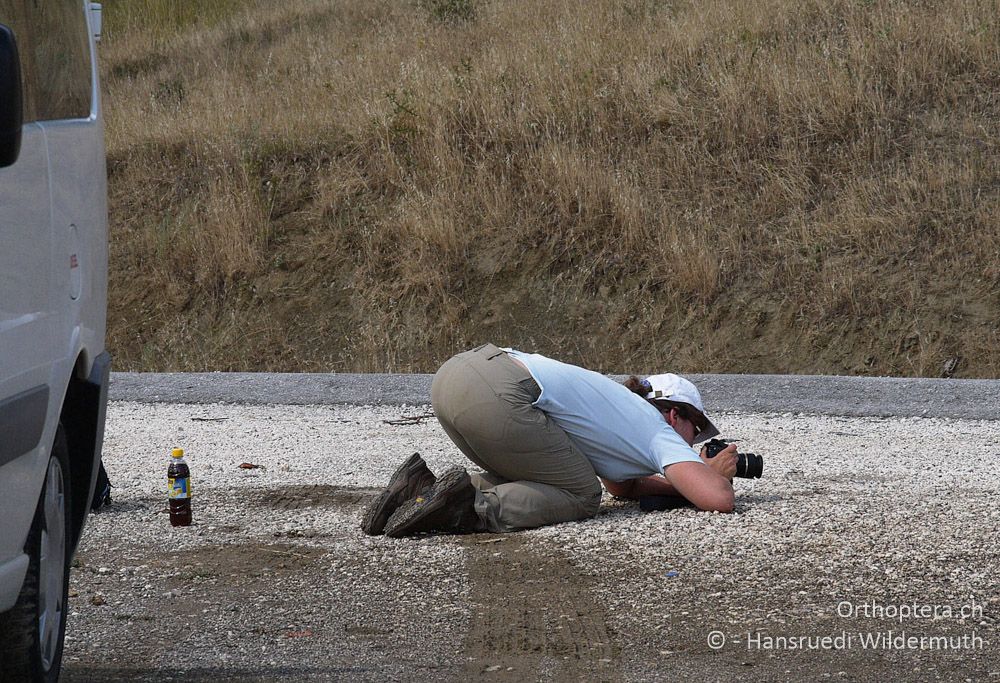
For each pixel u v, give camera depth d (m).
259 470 19.59
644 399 16.11
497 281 34.81
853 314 31.44
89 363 10.54
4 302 7.42
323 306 35.72
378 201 38.28
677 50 41.38
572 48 43.19
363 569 13.31
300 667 10.20
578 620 11.43
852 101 36.66
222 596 12.42
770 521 14.73
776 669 10.09
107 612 11.91
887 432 22.73
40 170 8.52
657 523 14.80
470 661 10.35
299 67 52.09
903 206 33.44
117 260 39.03
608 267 34.19
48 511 9.12
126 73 59.62
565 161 36.34
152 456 20.83
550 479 15.14
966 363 29.73
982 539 13.95
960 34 38.66
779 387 25.89
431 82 42.31
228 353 35.25
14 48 6.95
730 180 35.78
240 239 37.62
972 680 9.82
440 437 22.62
